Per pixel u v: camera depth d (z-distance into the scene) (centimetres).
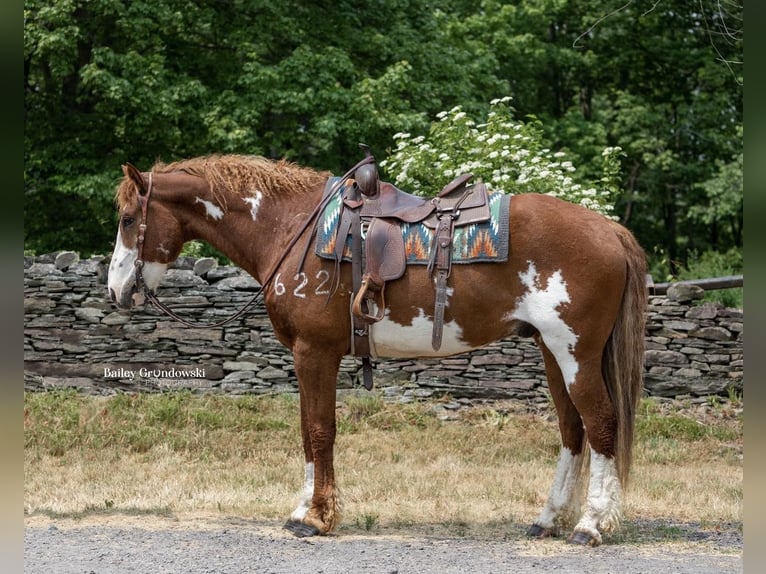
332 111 1422
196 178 578
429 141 1062
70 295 998
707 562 490
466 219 529
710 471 782
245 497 659
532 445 865
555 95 2209
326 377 544
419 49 1563
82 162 1462
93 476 741
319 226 543
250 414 927
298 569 470
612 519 521
